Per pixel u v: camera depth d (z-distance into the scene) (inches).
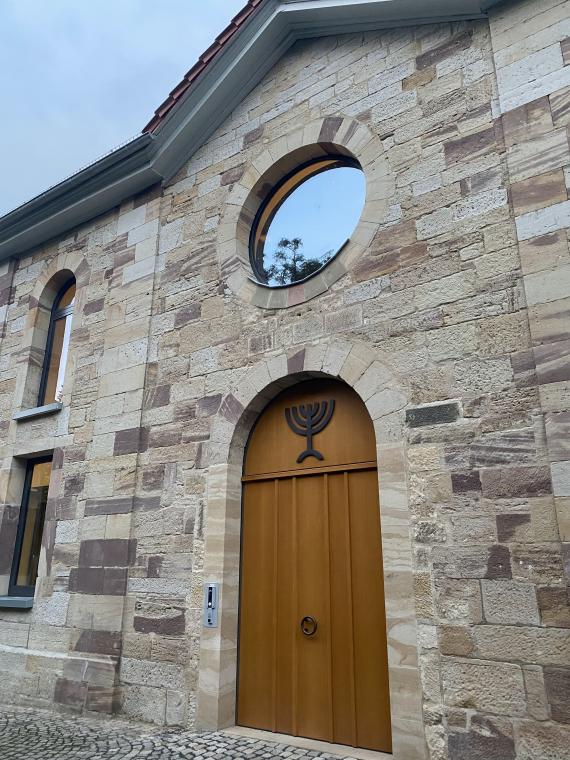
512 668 132.9
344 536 176.1
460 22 194.5
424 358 167.0
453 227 173.8
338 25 222.1
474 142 177.8
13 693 224.7
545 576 134.5
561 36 170.2
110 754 157.2
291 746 160.1
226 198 237.9
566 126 161.2
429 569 148.8
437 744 136.6
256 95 244.7
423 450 158.9
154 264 251.4
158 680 190.5
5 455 281.4
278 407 203.9
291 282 217.2
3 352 314.2
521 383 150.0
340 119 210.4
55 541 238.1
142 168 263.1
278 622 181.5
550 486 139.3
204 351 220.4
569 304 146.7
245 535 197.5
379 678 158.6
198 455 207.6
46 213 302.0
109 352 250.1
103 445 235.3
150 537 209.5
